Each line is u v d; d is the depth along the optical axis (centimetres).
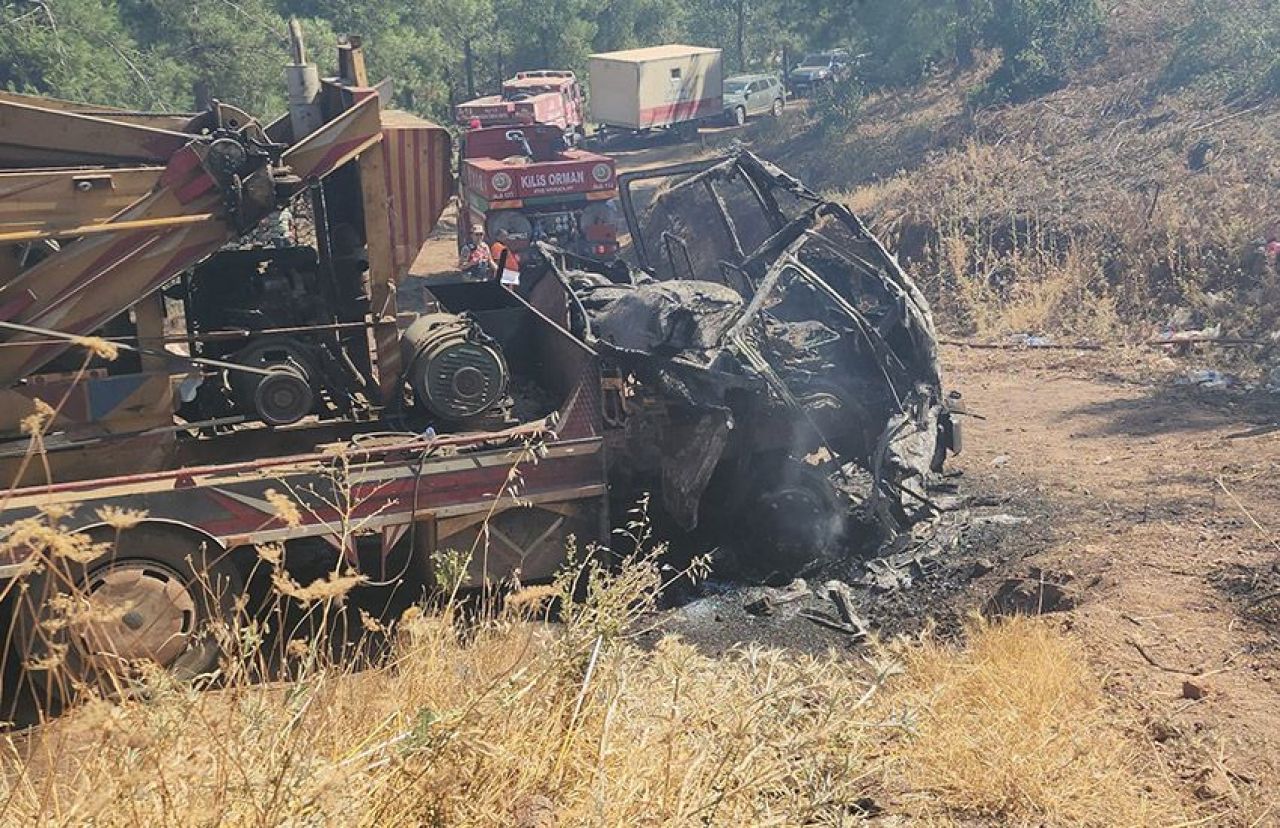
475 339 828
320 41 2794
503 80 4244
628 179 1169
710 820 375
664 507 892
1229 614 662
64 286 732
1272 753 523
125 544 692
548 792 370
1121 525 857
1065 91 2444
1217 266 1647
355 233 892
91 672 670
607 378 841
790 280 1128
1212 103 2127
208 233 758
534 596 452
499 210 2230
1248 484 904
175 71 2541
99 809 310
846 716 436
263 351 820
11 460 732
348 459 755
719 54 3847
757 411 908
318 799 325
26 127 789
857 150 2733
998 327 1741
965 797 493
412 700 403
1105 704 583
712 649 775
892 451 934
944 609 805
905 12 3005
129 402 755
